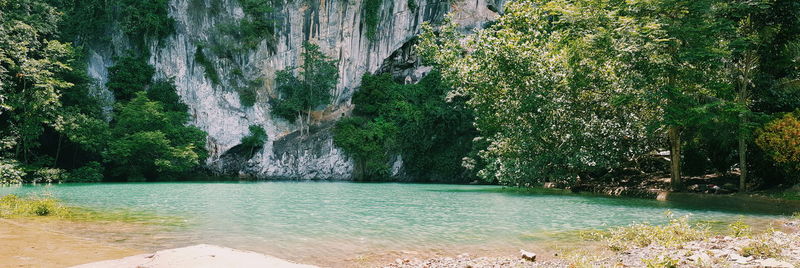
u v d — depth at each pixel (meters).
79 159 39.84
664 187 19.75
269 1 51.00
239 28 49.56
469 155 38.38
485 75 23.50
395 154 45.19
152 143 37.75
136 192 21.86
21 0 34.41
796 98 18.16
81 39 42.78
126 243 7.95
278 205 15.34
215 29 48.59
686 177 20.77
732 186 17.44
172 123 42.66
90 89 41.09
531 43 23.23
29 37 33.50
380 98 47.84
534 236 9.09
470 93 25.69
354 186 31.30
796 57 18.22
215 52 47.88
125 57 43.94
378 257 7.24
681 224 8.55
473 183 39.81
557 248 7.88
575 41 20.69
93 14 43.75
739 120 16.83
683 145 20.98
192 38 47.19
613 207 14.89
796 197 14.06
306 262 6.84
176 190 23.91
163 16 45.75
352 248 7.90
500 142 25.02
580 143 21.47
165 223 10.54
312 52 48.66
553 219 11.70
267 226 10.22
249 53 49.56
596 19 19.56
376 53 49.62
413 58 49.19
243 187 28.14
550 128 21.77
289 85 49.31
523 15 25.02
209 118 46.19
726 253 5.94
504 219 11.71
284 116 48.97
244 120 47.28
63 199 17.17
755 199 14.02
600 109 21.92
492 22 45.72
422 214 12.81
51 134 38.84
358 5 50.53
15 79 33.81
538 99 21.83
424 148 43.28
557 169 22.47
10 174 26.20
